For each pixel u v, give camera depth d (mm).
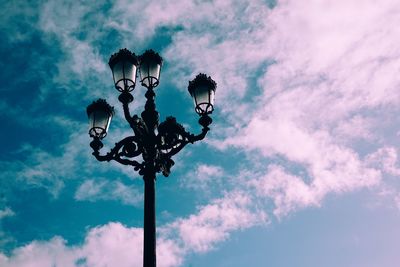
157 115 6633
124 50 6723
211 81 6758
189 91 6836
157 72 6918
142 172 6176
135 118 6402
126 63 6617
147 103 6691
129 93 6457
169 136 6344
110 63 6770
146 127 6453
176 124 6441
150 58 6918
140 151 6273
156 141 6348
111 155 6281
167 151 6789
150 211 5809
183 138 6457
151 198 5934
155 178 6184
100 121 6672
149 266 5336
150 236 5590
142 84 6840
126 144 6312
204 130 6461
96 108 6750
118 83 6562
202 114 6578
